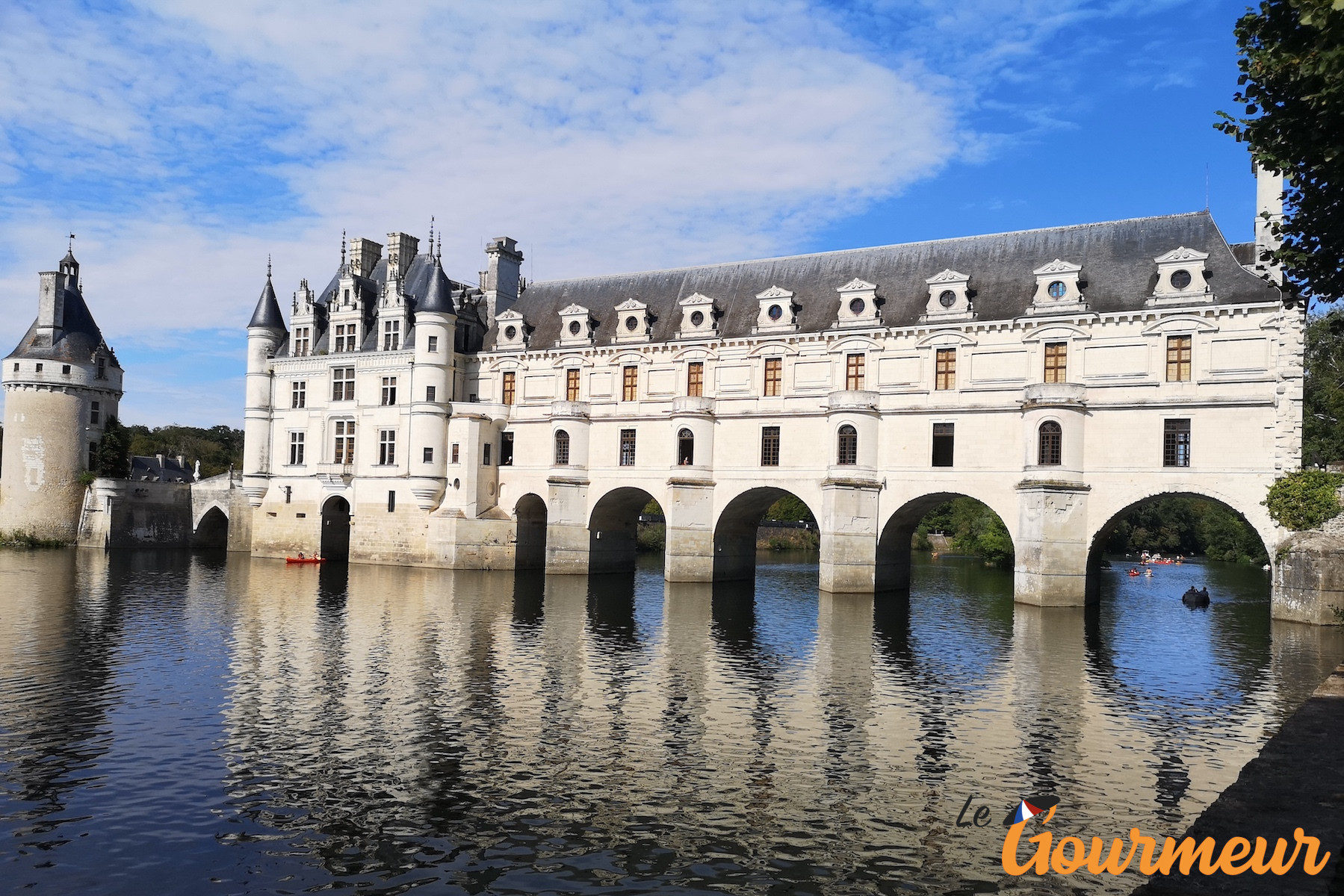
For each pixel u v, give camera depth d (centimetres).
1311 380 6844
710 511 6556
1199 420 5106
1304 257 2127
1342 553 4619
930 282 5944
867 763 2239
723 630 4312
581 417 7062
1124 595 6488
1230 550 11369
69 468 9512
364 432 7938
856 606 5372
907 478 5912
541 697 2861
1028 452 5453
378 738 2388
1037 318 5541
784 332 6375
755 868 1670
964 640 4112
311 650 3559
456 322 7794
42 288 9644
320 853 1703
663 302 7244
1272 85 2041
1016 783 2111
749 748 2352
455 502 7388
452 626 4228
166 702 2717
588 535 7038
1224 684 3172
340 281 8288
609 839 1788
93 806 1908
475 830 1819
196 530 9769
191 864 1652
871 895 1576
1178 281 5244
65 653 3406
